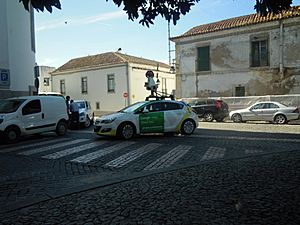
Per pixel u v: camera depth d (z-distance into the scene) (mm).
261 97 24188
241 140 12711
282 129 17172
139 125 13453
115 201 5426
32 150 11211
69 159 9430
